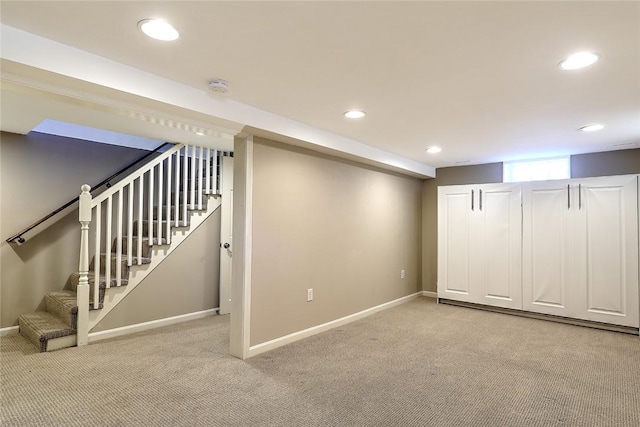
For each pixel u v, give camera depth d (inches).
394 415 85.4
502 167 201.8
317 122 127.5
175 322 162.6
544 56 76.1
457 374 108.8
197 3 58.3
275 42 71.4
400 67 82.4
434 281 224.8
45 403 89.0
